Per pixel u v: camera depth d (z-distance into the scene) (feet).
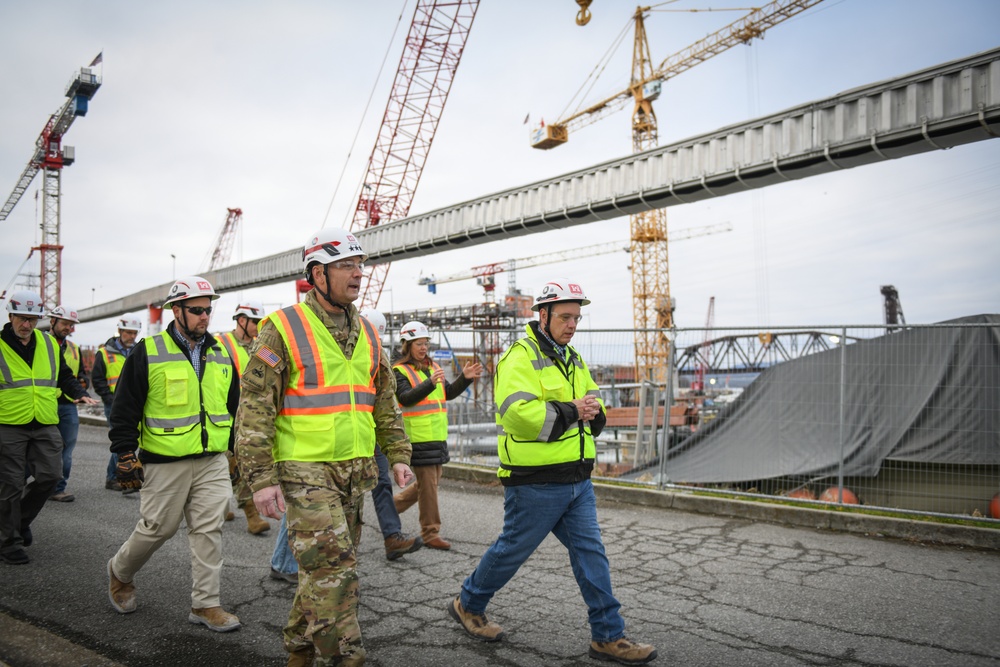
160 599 15.31
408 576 17.46
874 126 45.60
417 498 21.01
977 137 42.27
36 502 19.45
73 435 27.17
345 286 10.44
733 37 207.62
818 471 28.68
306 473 9.98
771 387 30.66
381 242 102.68
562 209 70.85
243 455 9.67
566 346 12.94
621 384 40.06
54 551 19.31
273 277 139.54
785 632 13.55
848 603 15.29
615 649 12.09
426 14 158.92
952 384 26.94
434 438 20.11
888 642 13.05
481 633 13.12
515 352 12.35
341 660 9.37
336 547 9.73
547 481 12.08
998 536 19.99
